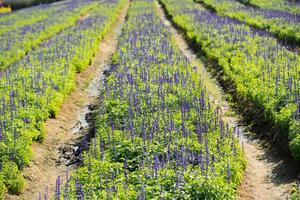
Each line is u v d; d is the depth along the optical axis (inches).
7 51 1296.8
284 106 716.7
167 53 1115.3
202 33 1409.9
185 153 559.8
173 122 642.8
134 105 752.3
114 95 818.2
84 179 544.7
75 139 781.3
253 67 948.0
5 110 765.3
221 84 1001.5
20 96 840.9
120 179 530.3
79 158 689.6
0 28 1839.3
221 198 486.9
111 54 1421.0
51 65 1080.8
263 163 644.7
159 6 2679.6
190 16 1834.4
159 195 482.6
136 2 2827.3
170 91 805.9
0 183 578.9
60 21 1919.3
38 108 810.2
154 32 1457.9
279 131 682.8
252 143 717.9
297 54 1046.4
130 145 608.1
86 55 1231.5
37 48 1309.1
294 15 1537.9
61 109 896.9
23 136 691.4
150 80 871.7
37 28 1733.5
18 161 639.1
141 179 518.3
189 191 491.2
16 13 2615.7
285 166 620.7
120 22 2114.9
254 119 777.6
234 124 799.1
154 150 585.3
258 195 558.6
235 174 552.1
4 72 1043.3
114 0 3026.6
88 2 2965.1
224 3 2206.0
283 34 1243.2
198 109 709.9
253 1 2127.2
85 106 956.6
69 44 1332.4
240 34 1269.7
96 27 1669.5
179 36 1596.9
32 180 636.1
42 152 717.9
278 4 1950.1
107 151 609.6
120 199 485.4
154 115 690.8
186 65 1009.5
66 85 964.0
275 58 981.8
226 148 591.2
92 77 1155.9
